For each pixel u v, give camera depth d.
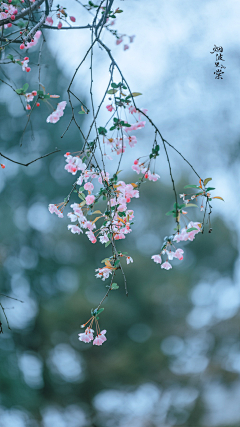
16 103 10.02
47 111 9.98
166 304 11.66
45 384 9.73
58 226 10.89
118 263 1.73
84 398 9.91
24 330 9.74
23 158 10.54
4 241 9.91
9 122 10.31
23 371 9.18
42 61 8.24
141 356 10.59
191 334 11.88
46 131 10.78
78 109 10.09
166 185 11.91
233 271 12.81
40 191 10.82
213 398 9.80
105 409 9.95
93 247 11.02
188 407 9.66
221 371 10.60
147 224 11.86
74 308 9.87
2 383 8.04
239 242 12.48
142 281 11.15
